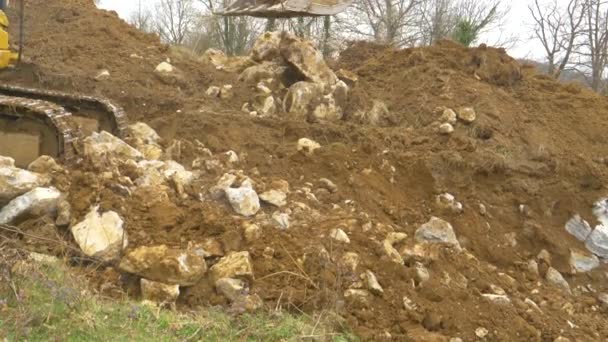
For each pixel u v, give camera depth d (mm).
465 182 8039
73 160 6586
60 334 4664
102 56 11148
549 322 6258
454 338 5648
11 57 9531
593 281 7766
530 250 7750
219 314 5285
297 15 8773
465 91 9914
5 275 5016
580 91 10969
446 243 6957
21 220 5871
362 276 5848
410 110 9688
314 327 5301
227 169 7363
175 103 9367
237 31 25828
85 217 5898
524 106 10117
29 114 6891
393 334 5543
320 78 9805
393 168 7945
